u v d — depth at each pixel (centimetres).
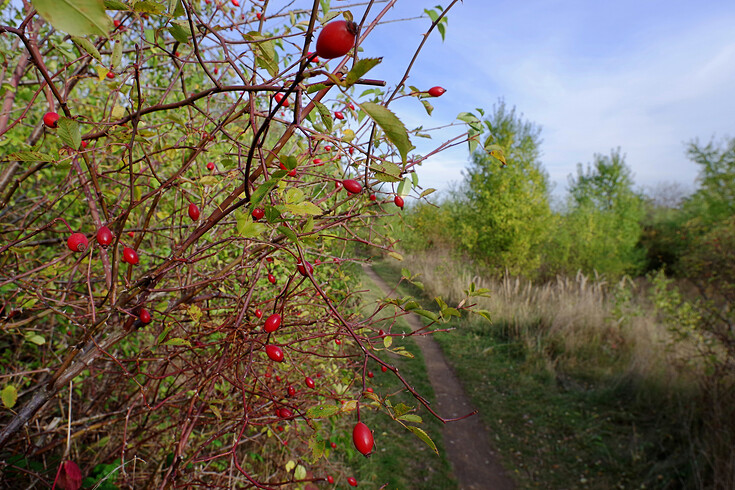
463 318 831
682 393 478
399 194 135
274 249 128
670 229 1451
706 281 568
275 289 216
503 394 565
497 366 641
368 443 70
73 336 213
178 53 153
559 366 641
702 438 398
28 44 76
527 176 1021
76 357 121
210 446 205
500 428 491
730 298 487
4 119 149
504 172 1027
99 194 101
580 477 411
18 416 106
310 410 86
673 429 443
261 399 172
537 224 1019
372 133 98
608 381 585
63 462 103
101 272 205
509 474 414
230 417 167
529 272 1050
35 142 165
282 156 74
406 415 86
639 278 1239
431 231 1381
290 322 168
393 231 222
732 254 567
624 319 685
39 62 77
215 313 173
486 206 1052
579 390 573
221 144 209
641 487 389
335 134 137
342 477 326
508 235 1000
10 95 150
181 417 163
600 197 1421
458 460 425
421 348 691
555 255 1227
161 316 136
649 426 471
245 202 94
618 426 482
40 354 213
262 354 178
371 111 54
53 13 39
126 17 126
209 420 171
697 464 366
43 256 216
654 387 519
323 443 95
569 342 671
